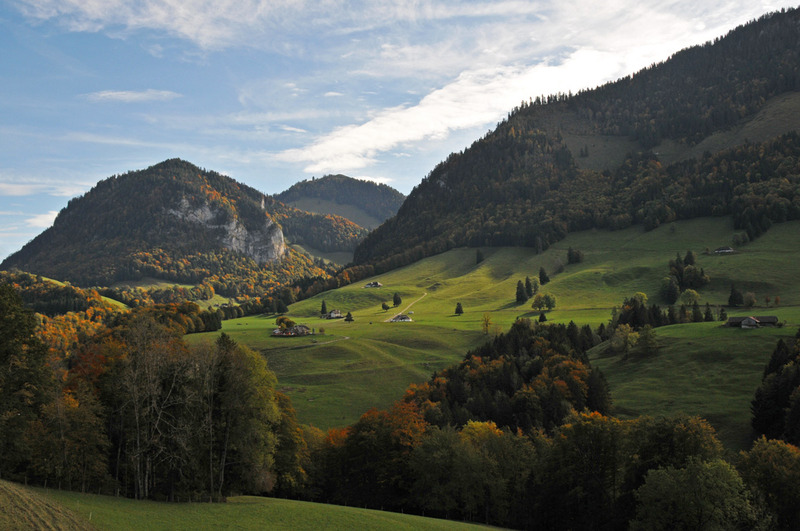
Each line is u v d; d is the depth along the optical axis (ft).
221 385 222.69
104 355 260.21
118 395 222.89
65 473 197.36
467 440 264.72
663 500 188.24
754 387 361.30
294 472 252.42
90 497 183.93
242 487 226.79
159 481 220.84
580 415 247.91
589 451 230.27
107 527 151.02
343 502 271.28
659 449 219.82
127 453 216.74
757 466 208.13
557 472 232.53
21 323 195.52
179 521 170.91
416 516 220.84
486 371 407.64
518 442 276.00
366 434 271.08
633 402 379.76
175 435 205.67
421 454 249.96
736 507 184.96
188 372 219.61
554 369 382.63
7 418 181.27
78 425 200.34
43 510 149.18
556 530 235.40
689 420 224.53
